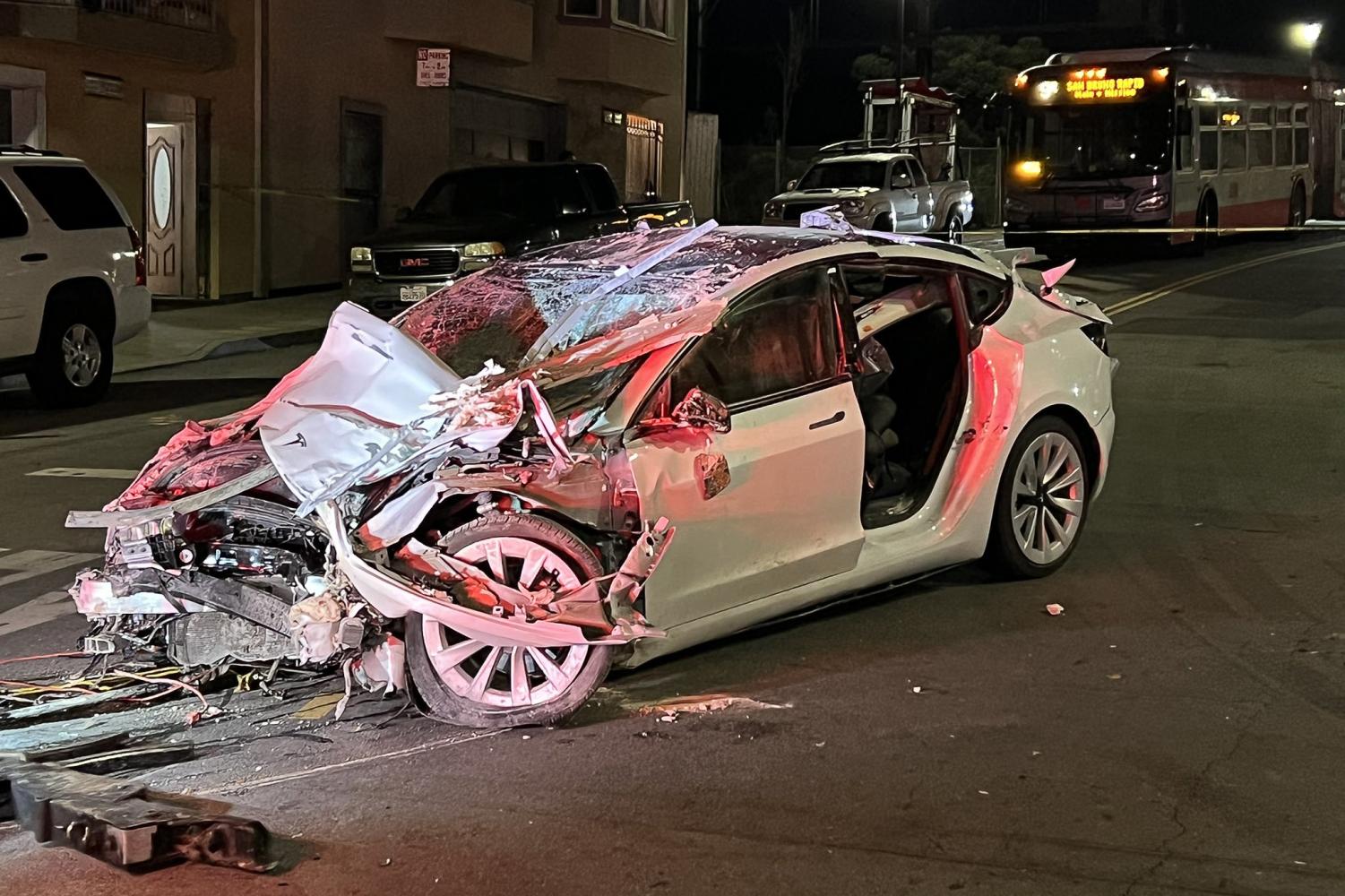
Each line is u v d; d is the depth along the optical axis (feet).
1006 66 144.15
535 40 94.12
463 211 62.54
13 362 44.01
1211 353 49.90
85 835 14.15
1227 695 18.86
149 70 64.85
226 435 19.86
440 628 17.33
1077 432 24.61
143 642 19.06
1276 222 98.53
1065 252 90.12
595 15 96.73
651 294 20.39
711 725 17.99
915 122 111.45
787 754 17.03
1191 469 32.83
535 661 17.88
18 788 15.06
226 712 18.53
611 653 18.26
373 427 17.37
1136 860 14.28
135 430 41.24
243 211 70.90
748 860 14.35
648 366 18.79
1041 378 23.41
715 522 18.83
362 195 79.61
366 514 17.04
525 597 17.34
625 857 14.44
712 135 123.54
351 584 17.08
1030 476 23.65
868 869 14.15
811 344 20.40
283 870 14.26
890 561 21.34
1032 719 18.10
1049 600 23.11
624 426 18.22
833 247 21.08
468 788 16.17
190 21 65.57
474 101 89.61
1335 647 20.74
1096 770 16.49
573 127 99.19
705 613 19.11
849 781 16.24
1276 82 97.04
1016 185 85.92
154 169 68.85
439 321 22.20
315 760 16.99
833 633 21.56
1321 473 32.22
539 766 16.75
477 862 14.38
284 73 72.28
